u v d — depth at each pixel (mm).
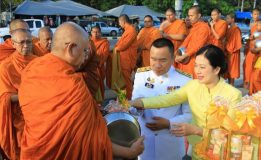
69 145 1926
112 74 7973
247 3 48938
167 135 3068
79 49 2104
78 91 1950
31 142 1976
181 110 3086
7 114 3697
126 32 7934
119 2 42531
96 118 2029
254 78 7059
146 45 8734
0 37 20062
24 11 28234
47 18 28516
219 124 2326
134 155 2357
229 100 2508
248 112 2219
